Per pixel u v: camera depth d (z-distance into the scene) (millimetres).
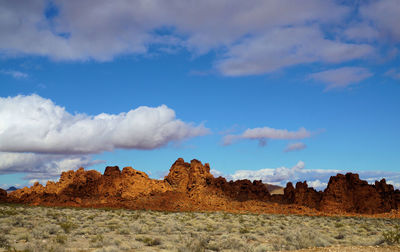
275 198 98812
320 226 47625
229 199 94375
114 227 37875
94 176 108750
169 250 24844
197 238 30516
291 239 30031
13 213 47438
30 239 26844
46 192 105438
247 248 24812
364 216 77188
